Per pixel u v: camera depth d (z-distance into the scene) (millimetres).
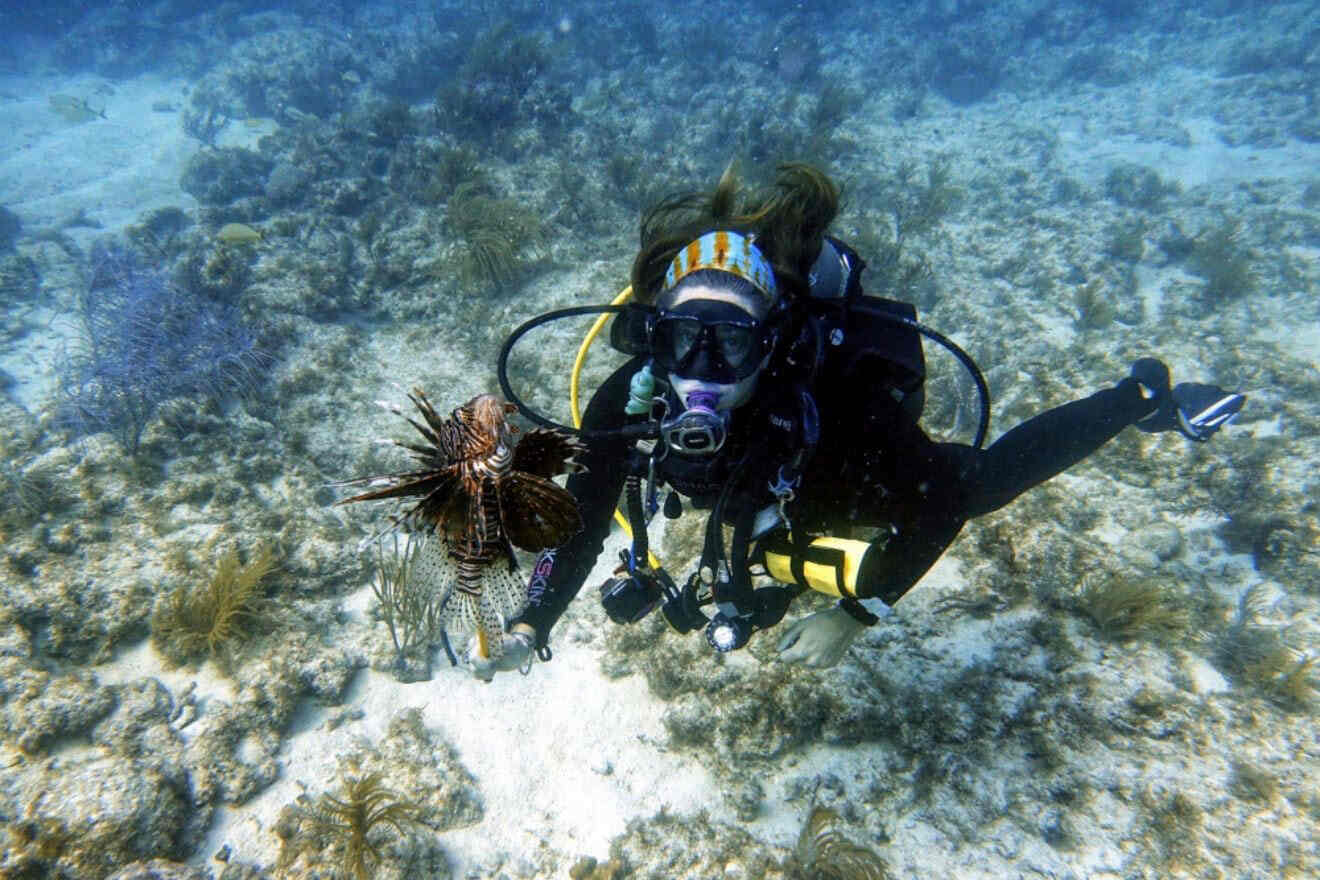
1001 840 3512
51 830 3336
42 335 8172
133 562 4812
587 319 7324
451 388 6828
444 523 1289
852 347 2469
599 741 4160
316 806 3713
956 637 4246
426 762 3969
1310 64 15977
